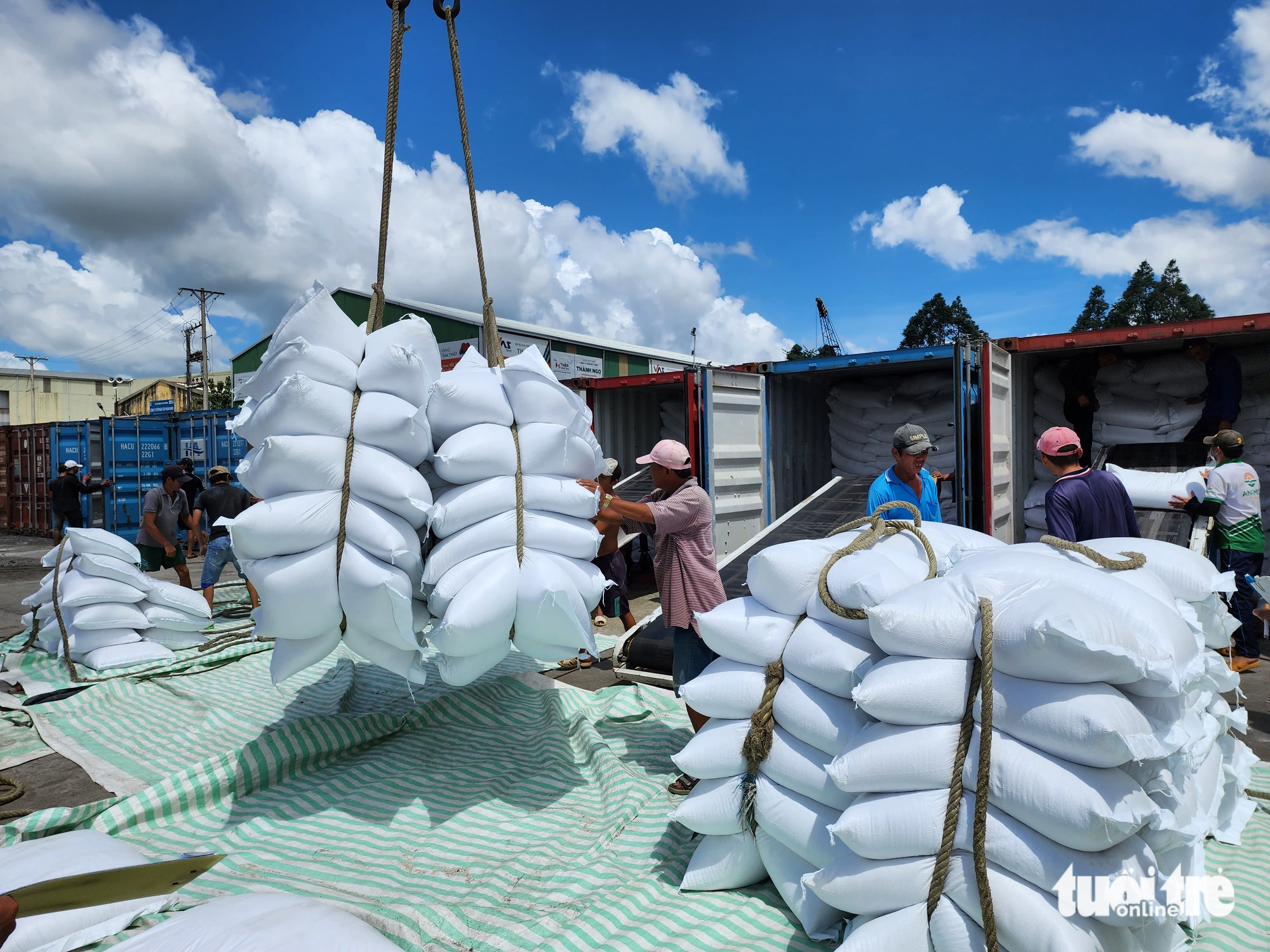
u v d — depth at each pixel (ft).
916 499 13.41
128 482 49.21
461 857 10.03
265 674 18.74
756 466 26.86
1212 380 21.44
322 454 10.30
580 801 11.75
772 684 8.68
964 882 6.67
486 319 12.97
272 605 10.36
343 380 10.83
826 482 31.58
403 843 10.43
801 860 8.21
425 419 10.82
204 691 17.35
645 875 9.34
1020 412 24.08
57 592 19.54
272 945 5.61
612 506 11.94
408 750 13.73
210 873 9.47
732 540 25.32
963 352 19.85
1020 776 6.51
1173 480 19.02
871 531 9.39
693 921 8.29
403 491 10.34
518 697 16.47
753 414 26.86
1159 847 6.61
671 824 10.59
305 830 10.84
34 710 16.30
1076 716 6.31
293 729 13.10
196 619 21.22
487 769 12.91
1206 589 8.60
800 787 8.08
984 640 6.80
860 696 7.16
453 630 9.95
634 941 7.79
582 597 11.27
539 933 7.91
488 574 10.56
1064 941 6.02
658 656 17.34
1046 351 22.84
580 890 8.95
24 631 22.27
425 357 11.94
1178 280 174.50
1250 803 9.20
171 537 27.89
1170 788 6.57
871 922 7.09
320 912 6.22
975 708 6.95
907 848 6.90
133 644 19.62
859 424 28.27
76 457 52.90
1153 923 6.75
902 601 7.37
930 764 6.91
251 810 11.57
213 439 48.93
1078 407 23.41
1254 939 7.57
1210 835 9.71
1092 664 6.31
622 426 32.99
